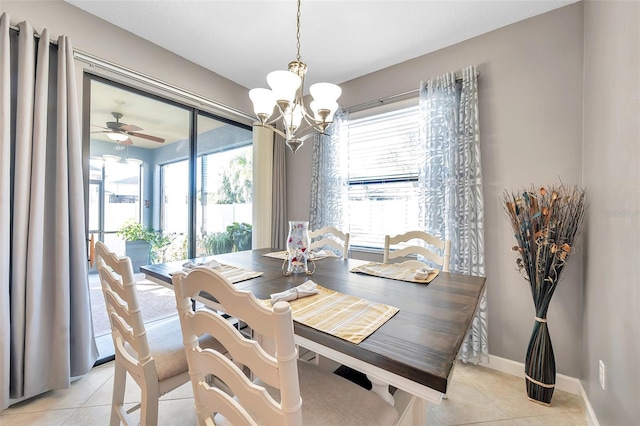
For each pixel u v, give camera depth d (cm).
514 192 195
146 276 156
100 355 205
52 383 166
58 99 169
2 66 149
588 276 158
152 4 184
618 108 119
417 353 69
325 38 218
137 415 150
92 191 205
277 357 55
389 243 192
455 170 211
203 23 203
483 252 202
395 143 260
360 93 278
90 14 192
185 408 159
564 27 180
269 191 318
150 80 224
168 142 251
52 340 167
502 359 199
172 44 229
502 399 169
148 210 240
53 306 168
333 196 283
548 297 164
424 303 106
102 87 209
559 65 182
